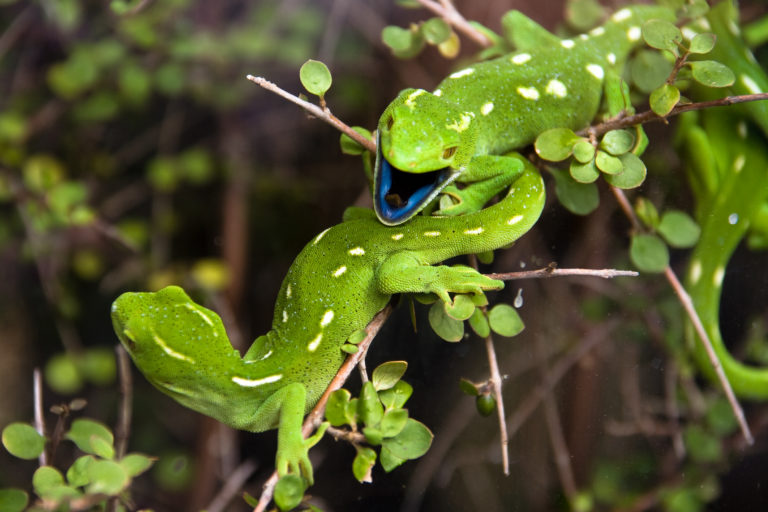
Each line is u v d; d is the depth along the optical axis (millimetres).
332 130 741
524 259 565
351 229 485
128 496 472
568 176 494
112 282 708
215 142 766
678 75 501
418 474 599
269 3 700
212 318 481
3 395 738
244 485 716
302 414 476
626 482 589
